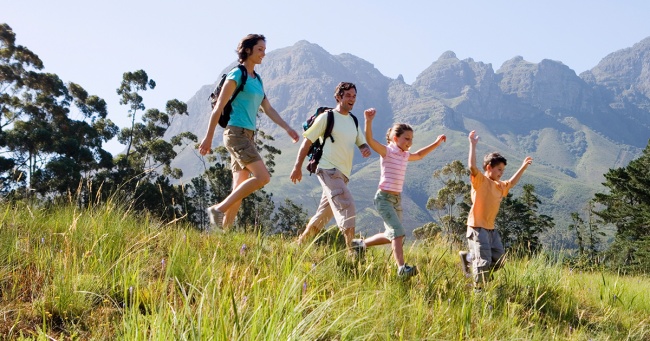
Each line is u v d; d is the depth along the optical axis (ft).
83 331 10.75
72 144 139.64
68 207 18.43
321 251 18.10
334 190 18.90
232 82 18.31
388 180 18.98
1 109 147.43
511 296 18.15
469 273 19.16
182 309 10.28
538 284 18.74
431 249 23.91
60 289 11.66
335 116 19.34
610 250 135.95
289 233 21.66
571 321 17.52
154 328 9.23
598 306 19.76
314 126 19.20
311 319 10.36
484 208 18.92
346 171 19.51
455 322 13.93
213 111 18.40
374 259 18.17
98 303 12.00
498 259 19.02
